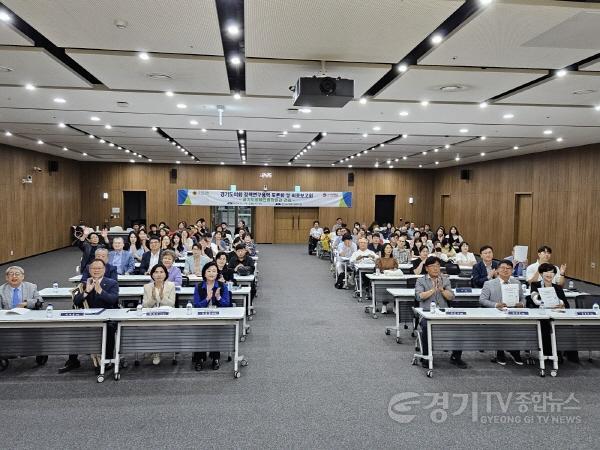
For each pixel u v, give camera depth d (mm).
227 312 4777
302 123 9531
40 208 15234
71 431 3547
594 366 5168
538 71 5527
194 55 5133
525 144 11914
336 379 4695
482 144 12273
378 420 3795
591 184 11312
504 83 6070
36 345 4543
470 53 4848
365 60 5141
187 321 4652
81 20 4105
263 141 12398
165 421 3732
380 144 12758
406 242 10375
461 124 9297
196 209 19656
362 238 9406
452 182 19156
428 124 9414
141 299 6113
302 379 4688
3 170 12898
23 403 4039
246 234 11008
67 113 8609
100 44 4738
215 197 17281
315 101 5281
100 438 3445
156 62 5312
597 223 11047
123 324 4641
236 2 4023
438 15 3910
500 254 15602
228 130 10547
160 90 6781
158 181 19359
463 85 6207
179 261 9086
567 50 4711
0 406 3979
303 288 9914
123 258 7734
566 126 9172
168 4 3775
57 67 5621
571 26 4074
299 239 20625
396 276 7367
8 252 13078
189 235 11586
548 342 5113
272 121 9328
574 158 11969
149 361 5180
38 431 3543
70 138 12008
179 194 17109
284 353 5516
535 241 13664
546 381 4711
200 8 3848
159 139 12203
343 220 20531
